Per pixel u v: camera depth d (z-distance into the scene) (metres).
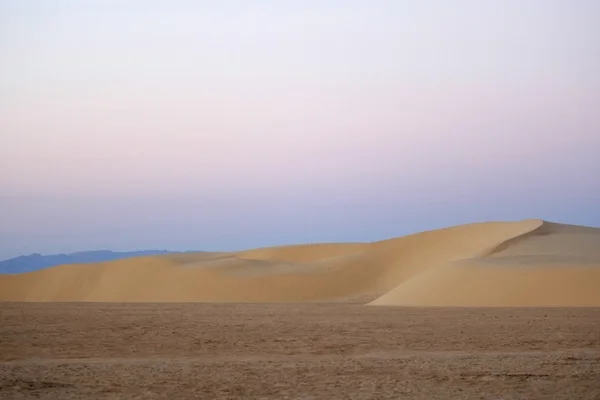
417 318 33.59
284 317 33.91
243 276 93.25
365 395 15.58
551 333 27.61
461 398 15.33
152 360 20.70
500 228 99.50
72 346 23.48
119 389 15.97
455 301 51.41
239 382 16.83
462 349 23.66
